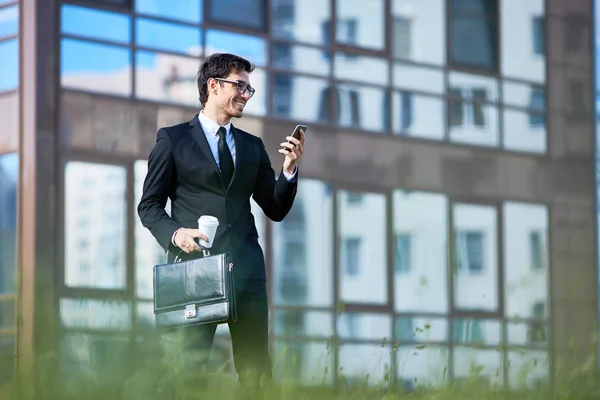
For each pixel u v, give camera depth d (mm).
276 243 13953
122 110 12867
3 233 12508
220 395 2857
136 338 2535
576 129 17062
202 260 4289
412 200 15289
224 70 4645
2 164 12562
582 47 17266
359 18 15203
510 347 4727
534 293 16344
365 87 15133
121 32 12977
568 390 4316
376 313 14742
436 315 15312
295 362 3430
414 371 8742
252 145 4672
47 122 12305
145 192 4574
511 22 16672
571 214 16844
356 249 14695
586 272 16844
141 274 12789
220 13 13891
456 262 15609
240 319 4449
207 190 4547
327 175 14492
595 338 4641
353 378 3922
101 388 2439
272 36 14320
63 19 12523
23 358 2436
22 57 12383
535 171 16594
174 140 4574
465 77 16156
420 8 15797
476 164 15992
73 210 12414
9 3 12641
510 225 16234
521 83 16688
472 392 3930
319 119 14656
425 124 15648
